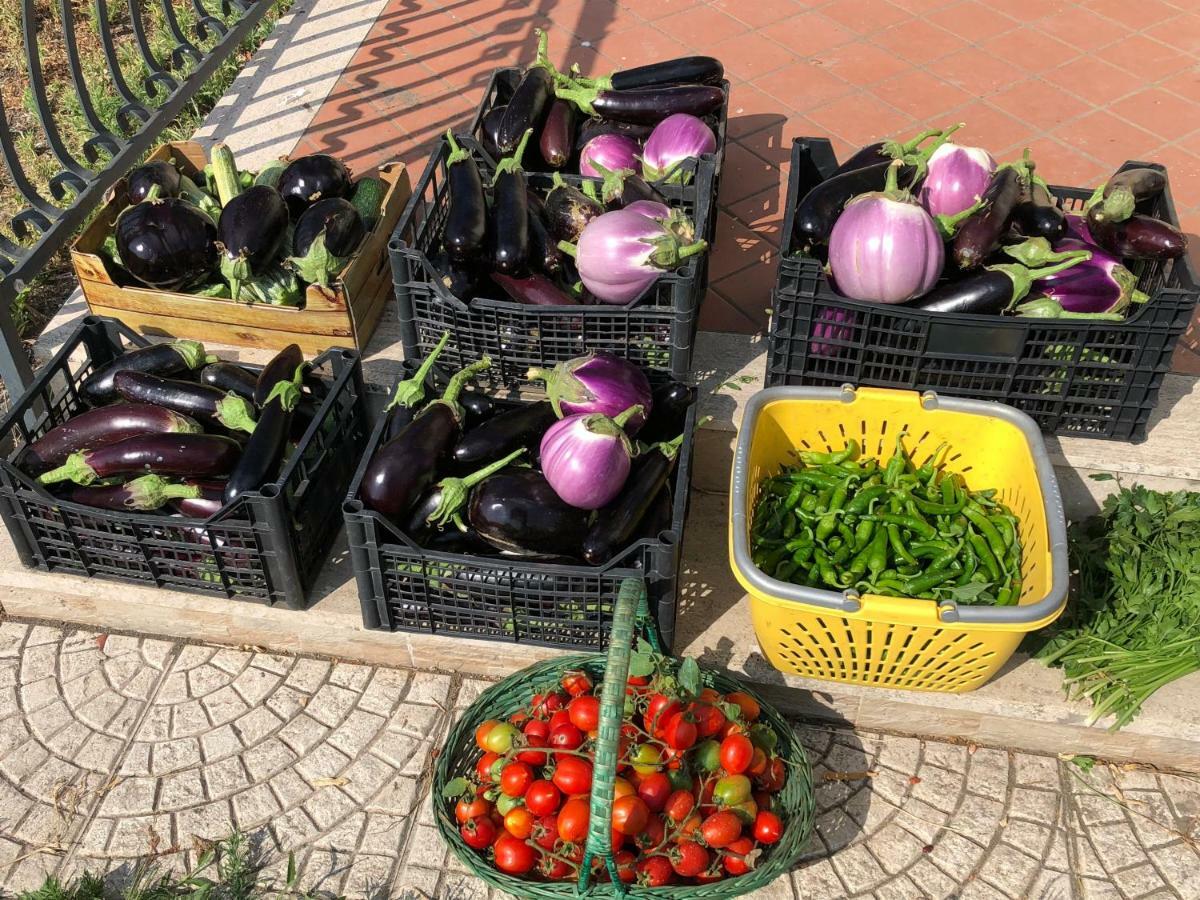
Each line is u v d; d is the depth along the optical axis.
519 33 5.09
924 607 2.58
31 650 3.24
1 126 3.47
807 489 3.15
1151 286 3.21
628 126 3.96
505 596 2.90
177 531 2.97
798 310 3.11
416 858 2.78
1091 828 2.84
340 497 3.29
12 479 2.97
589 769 2.50
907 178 3.27
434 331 3.30
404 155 4.37
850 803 2.89
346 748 3.01
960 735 3.04
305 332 3.51
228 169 3.62
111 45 3.99
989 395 3.17
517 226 3.28
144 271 3.35
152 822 2.85
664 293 3.19
